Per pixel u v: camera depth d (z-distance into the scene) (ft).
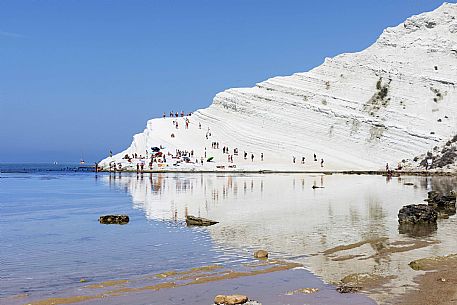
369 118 336.08
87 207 110.11
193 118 390.01
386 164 293.84
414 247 59.47
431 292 39.99
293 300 38.63
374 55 383.86
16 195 147.13
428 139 310.65
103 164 360.69
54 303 38.58
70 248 60.64
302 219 84.33
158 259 54.03
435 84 350.84
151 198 128.98
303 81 384.06
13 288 42.78
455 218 86.33
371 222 80.74
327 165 301.43
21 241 65.92
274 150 332.39
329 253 56.44
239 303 36.96
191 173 285.64
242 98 377.50
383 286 41.93
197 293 41.01
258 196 130.41
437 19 395.55
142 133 388.57
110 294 40.81
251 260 53.26
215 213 93.61
